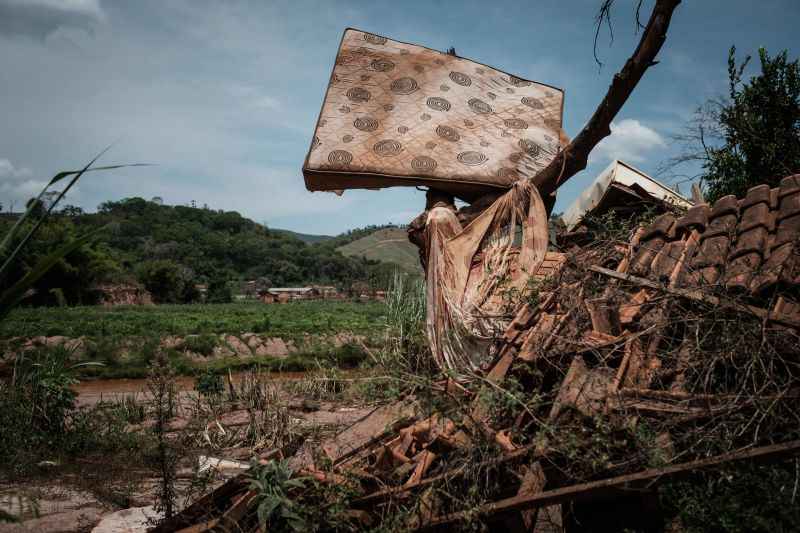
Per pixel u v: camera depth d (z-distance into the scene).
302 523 3.48
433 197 6.93
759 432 3.38
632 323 4.18
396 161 6.65
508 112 7.42
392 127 6.93
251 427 8.05
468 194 6.93
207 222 158.12
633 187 6.65
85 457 7.12
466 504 3.21
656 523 3.62
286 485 3.69
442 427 3.65
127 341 22.64
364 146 6.73
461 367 4.86
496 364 4.25
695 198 7.00
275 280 115.19
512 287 5.11
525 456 3.45
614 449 3.40
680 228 5.19
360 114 7.00
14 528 5.04
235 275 118.38
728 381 3.81
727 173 8.39
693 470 3.02
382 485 3.58
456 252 6.05
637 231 5.43
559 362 4.02
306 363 20.50
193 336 24.39
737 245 4.64
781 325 3.64
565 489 3.13
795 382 3.53
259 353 24.14
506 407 3.60
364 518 3.55
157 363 6.01
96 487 6.00
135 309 51.47
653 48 5.09
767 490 3.24
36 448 7.09
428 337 5.33
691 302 4.06
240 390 11.24
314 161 6.65
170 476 5.02
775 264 4.13
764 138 8.12
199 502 3.88
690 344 3.84
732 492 3.29
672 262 4.69
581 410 3.40
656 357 3.90
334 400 9.48
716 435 3.26
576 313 4.31
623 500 3.87
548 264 5.67
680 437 3.44
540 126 7.37
